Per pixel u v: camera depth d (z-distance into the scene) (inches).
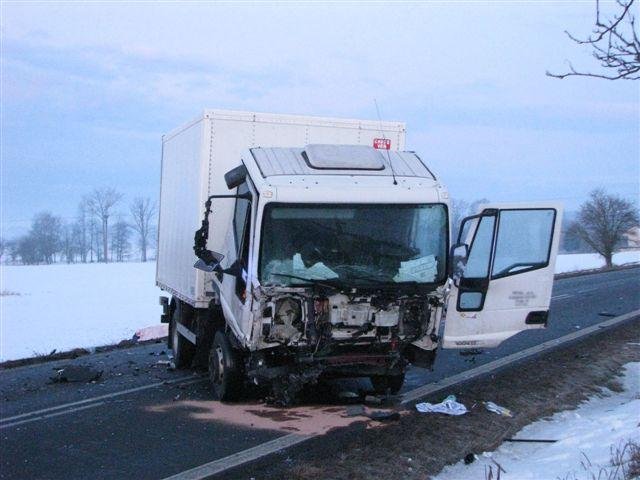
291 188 305.0
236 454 272.4
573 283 1141.7
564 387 394.9
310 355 312.0
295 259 304.7
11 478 256.4
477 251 321.7
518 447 297.7
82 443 298.4
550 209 332.5
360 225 313.0
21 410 369.4
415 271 315.6
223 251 375.2
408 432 296.7
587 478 236.7
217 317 395.2
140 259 3814.0
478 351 500.1
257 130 390.0
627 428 295.9
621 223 1775.3
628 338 556.7
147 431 312.3
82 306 1192.8
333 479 245.1
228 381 354.3
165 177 515.8
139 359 529.0
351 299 305.4
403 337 317.4
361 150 331.6
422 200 318.0
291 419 324.2
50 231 3747.5
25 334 826.2
